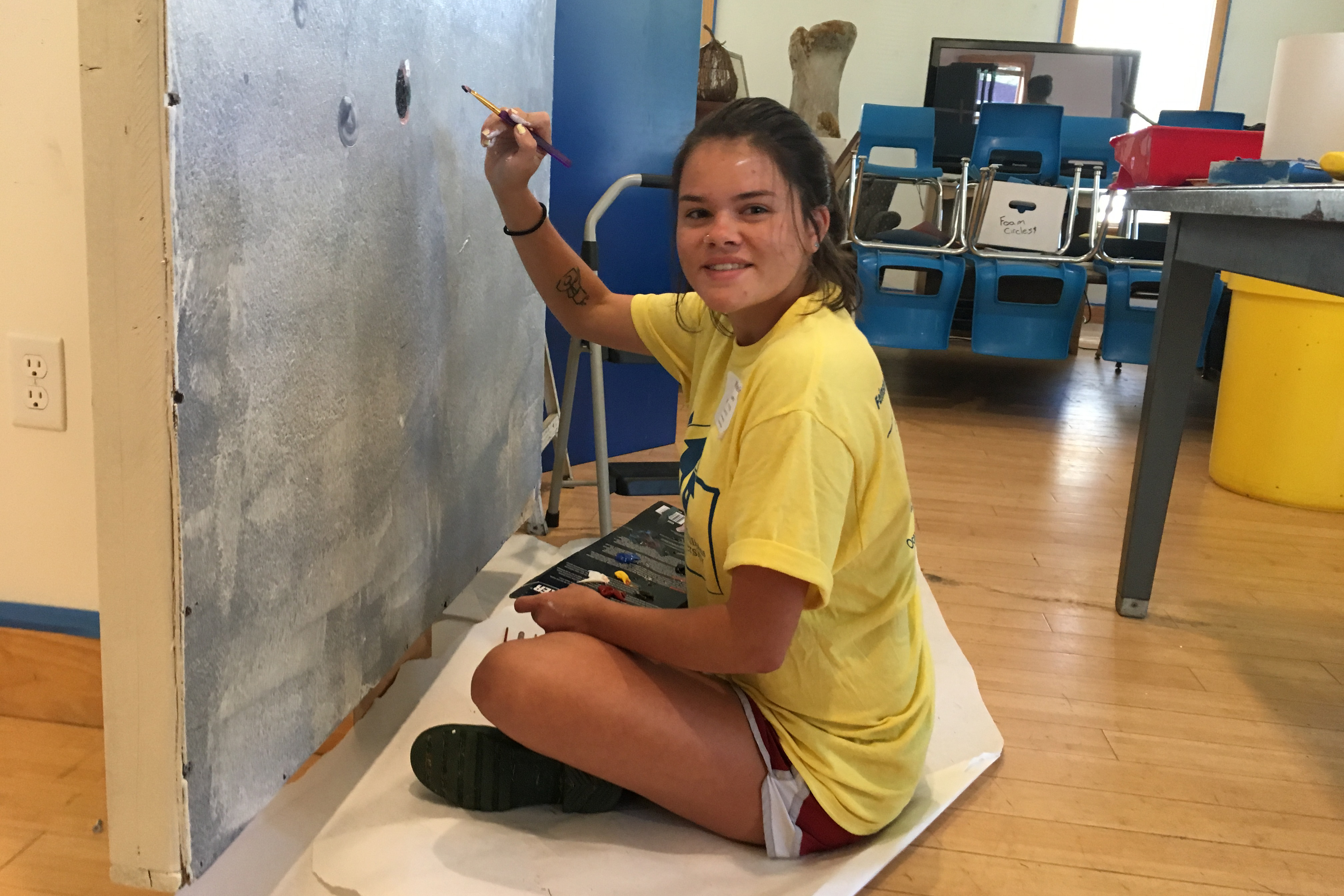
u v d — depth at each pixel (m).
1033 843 1.16
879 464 1.00
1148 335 3.62
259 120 0.78
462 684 1.37
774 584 0.91
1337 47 1.55
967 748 1.33
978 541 2.24
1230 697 1.56
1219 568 2.13
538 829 1.09
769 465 0.92
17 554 1.26
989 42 5.14
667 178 1.95
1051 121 3.75
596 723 1.00
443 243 1.25
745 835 1.07
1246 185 1.42
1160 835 1.19
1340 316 2.47
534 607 1.08
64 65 1.08
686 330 1.27
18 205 1.13
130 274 0.69
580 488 2.38
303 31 0.84
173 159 0.67
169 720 0.76
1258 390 2.63
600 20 2.31
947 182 4.53
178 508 0.72
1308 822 1.23
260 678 0.87
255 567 0.85
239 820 0.86
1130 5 5.91
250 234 0.78
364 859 1.00
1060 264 3.61
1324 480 2.57
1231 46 5.92
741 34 6.01
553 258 1.30
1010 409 3.77
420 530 1.25
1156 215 5.39
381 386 1.09
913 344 3.61
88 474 1.22
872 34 5.98
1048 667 1.63
